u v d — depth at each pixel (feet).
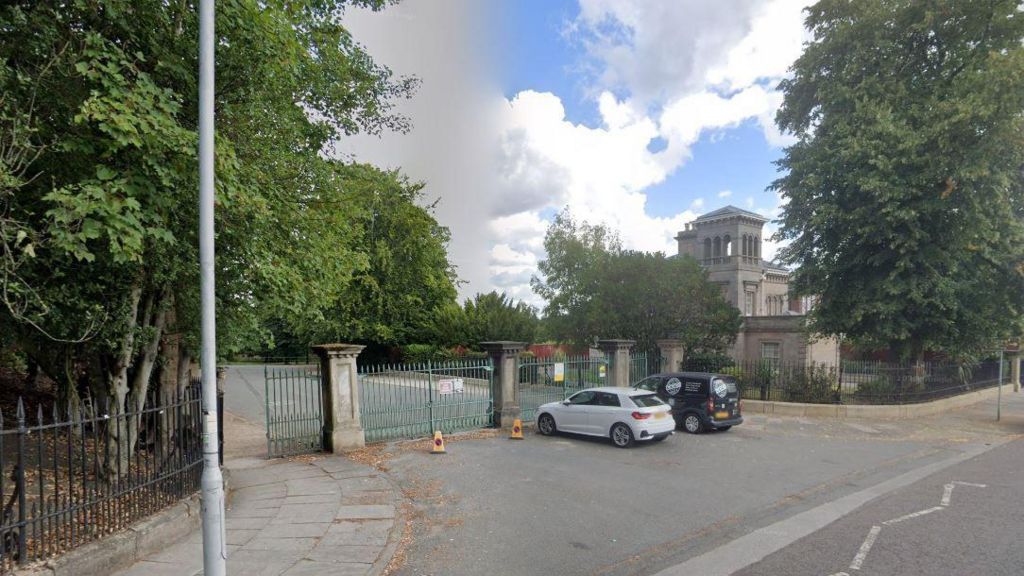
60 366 25.66
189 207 21.18
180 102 20.47
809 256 68.13
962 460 36.81
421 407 45.11
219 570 14.57
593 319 81.10
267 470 32.76
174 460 22.00
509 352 48.24
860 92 60.85
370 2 34.42
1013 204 60.13
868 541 21.17
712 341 77.82
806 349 118.73
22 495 15.42
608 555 20.04
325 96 34.35
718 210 165.78
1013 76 50.62
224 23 20.56
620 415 39.96
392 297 109.81
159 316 26.35
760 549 20.48
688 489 29.04
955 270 57.11
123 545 17.89
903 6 60.23
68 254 18.16
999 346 70.38
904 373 61.21
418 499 27.12
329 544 20.92
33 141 18.11
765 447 40.42
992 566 18.67
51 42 18.12
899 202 56.75
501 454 37.37
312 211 30.68
